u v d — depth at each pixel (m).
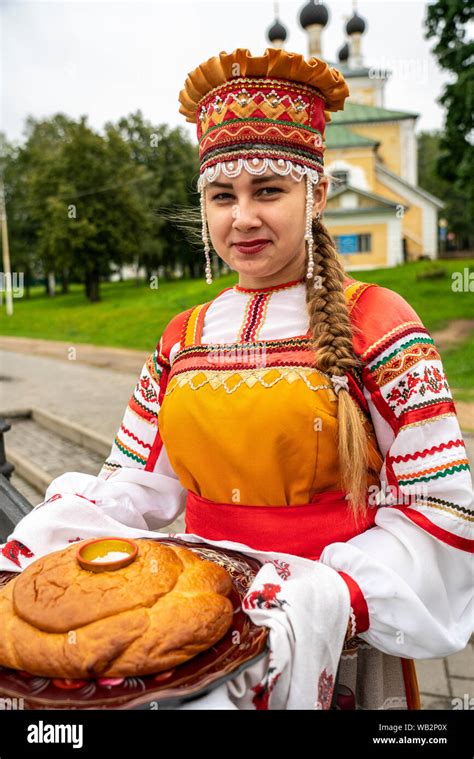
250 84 1.09
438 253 35.03
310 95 1.13
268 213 1.12
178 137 37.16
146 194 34.72
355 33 35.41
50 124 41.12
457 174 18.83
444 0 17.27
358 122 32.50
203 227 1.28
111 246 31.48
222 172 1.13
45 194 32.81
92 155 31.42
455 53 17.56
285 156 1.10
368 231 27.25
